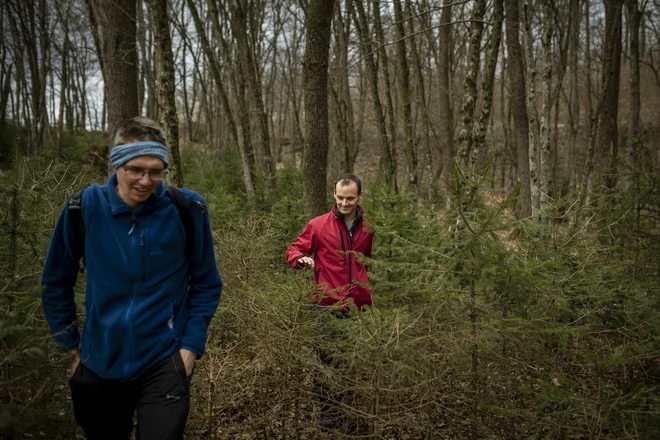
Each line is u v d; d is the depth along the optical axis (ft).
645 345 8.89
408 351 7.79
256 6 56.18
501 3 18.37
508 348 9.48
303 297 8.75
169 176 19.92
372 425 7.93
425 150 44.68
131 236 6.24
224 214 22.53
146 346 6.23
